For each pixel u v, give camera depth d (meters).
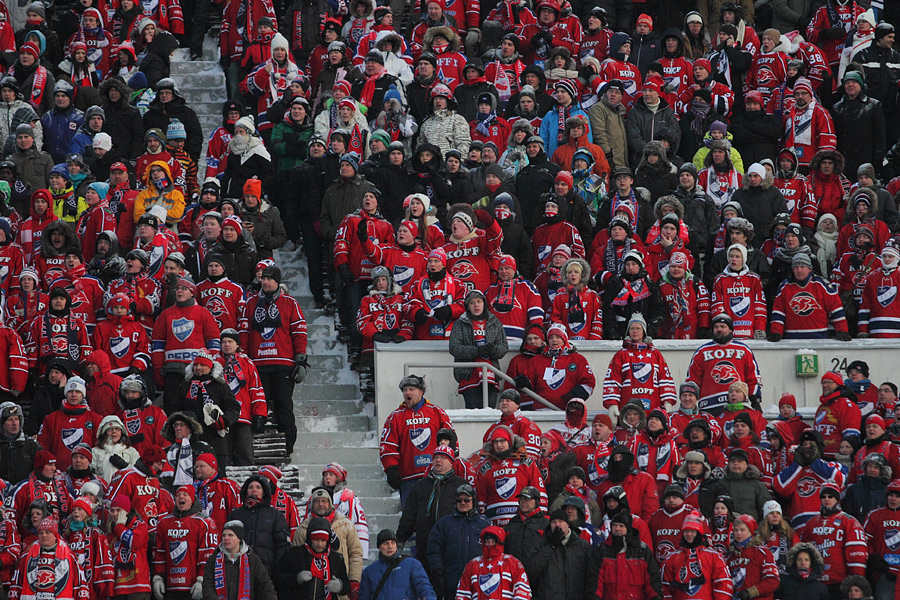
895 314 65.44
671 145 76.31
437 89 75.00
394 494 56.62
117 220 68.50
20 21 93.00
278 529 47.97
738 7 85.06
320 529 46.44
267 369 58.16
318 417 61.31
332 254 68.44
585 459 52.66
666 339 63.84
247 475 55.53
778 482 53.16
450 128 74.69
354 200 67.56
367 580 46.56
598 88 80.44
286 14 88.31
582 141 73.88
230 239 63.38
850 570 50.06
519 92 77.81
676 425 55.66
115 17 88.44
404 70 81.50
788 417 58.00
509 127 77.44
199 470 49.94
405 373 60.16
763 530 49.38
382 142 71.94
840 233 69.88
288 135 74.25
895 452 53.78
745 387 55.69
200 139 75.50
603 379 61.78
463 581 45.91
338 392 63.25
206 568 45.88
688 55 86.19
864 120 78.44
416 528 49.69
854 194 69.94
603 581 46.84
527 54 87.38
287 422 57.84
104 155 73.44
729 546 49.44
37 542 46.44
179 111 75.44
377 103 78.12
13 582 46.34
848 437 56.31
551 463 52.12
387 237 64.81
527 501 47.78
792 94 78.94
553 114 77.06
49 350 58.88
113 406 55.97
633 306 62.94
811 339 64.56
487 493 50.50
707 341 62.47
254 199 66.44
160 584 47.59
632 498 50.44
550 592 46.66
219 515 49.47
